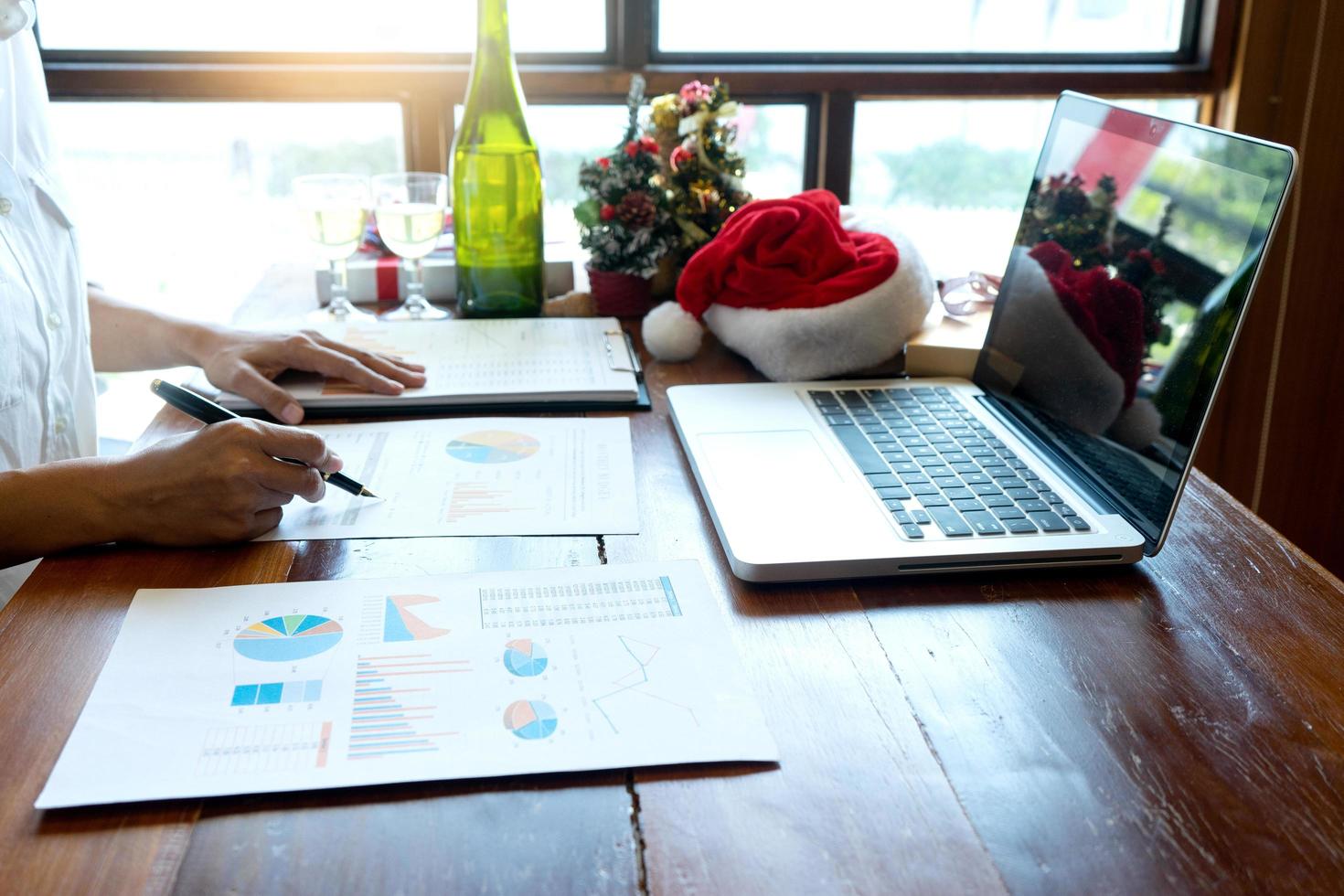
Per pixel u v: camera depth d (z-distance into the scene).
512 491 0.79
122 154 1.87
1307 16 1.95
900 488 0.77
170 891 0.44
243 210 1.95
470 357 1.06
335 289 1.24
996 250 1.53
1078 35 2.03
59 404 1.06
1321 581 0.69
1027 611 0.65
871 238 1.07
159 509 0.70
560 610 0.63
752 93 1.97
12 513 0.69
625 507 0.77
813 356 1.01
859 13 1.98
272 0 1.83
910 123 2.03
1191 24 2.02
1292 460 2.21
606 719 0.54
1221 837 0.47
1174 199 0.76
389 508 0.76
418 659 0.58
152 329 1.07
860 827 0.48
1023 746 0.53
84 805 0.47
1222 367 0.67
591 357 1.06
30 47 1.09
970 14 2.00
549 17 1.91
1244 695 0.57
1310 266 2.08
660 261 1.26
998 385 0.96
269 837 0.46
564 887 0.44
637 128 1.26
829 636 0.62
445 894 0.44
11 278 0.99
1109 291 0.82
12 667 0.57
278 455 0.73
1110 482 0.76
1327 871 0.46
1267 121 2.01
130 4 1.80
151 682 0.56
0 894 0.43
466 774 0.50
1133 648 0.61
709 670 0.58
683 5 1.94
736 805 0.49
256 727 0.52
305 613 0.62
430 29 1.89
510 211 1.19
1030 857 0.46
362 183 1.19
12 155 1.04
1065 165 0.93
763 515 0.73
